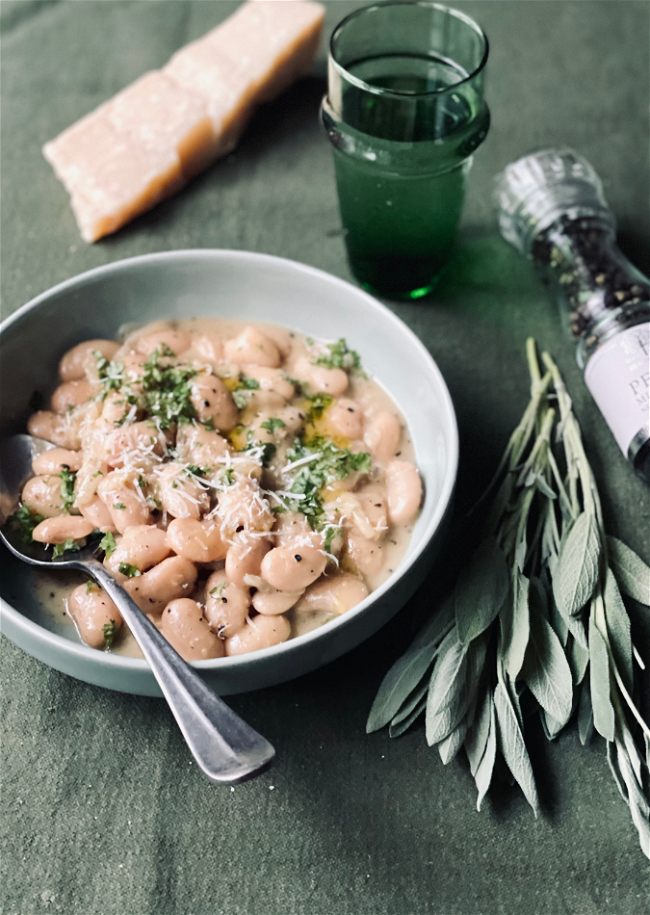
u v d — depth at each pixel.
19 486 0.52
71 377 0.55
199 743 0.41
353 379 0.57
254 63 0.69
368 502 0.51
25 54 0.75
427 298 0.63
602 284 0.59
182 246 0.65
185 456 0.51
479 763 0.45
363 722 0.48
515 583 0.48
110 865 0.45
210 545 0.48
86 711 0.48
